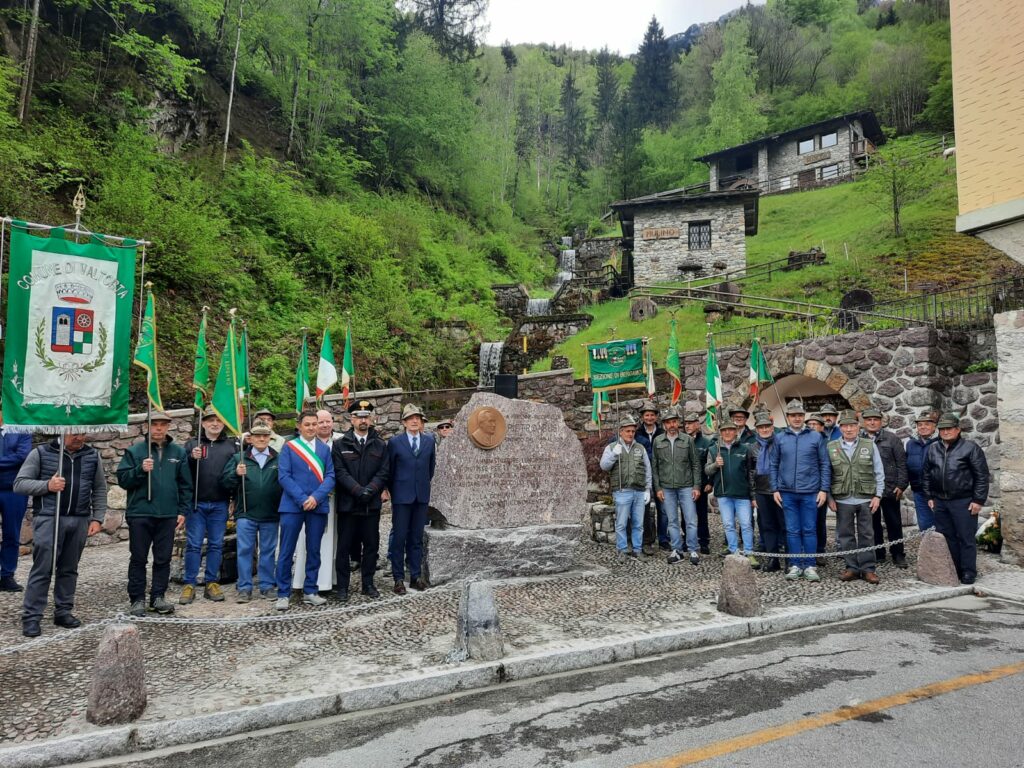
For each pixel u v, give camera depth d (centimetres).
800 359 1292
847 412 775
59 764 355
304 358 1171
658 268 2839
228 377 733
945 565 716
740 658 507
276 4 2727
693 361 1491
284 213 2098
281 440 738
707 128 5547
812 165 4144
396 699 439
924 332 1123
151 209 1500
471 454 801
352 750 363
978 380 1117
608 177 5753
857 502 749
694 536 861
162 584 633
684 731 371
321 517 673
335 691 430
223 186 2006
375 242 2291
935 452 756
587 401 1622
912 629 571
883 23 6675
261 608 652
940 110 4638
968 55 862
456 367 2183
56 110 1658
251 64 2739
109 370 590
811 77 6094
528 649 511
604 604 653
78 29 1928
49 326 560
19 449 726
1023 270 1966
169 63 2067
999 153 823
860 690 428
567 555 807
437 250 2831
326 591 711
